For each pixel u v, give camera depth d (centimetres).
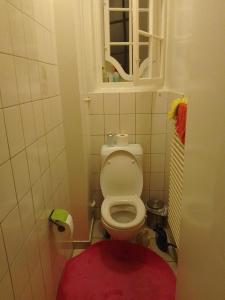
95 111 212
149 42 197
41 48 127
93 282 167
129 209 204
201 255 82
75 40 159
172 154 184
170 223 193
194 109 88
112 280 169
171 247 195
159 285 164
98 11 204
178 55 179
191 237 94
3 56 84
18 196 94
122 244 203
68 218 139
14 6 94
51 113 144
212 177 72
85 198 193
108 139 212
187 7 157
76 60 162
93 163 224
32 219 109
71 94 168
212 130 71
